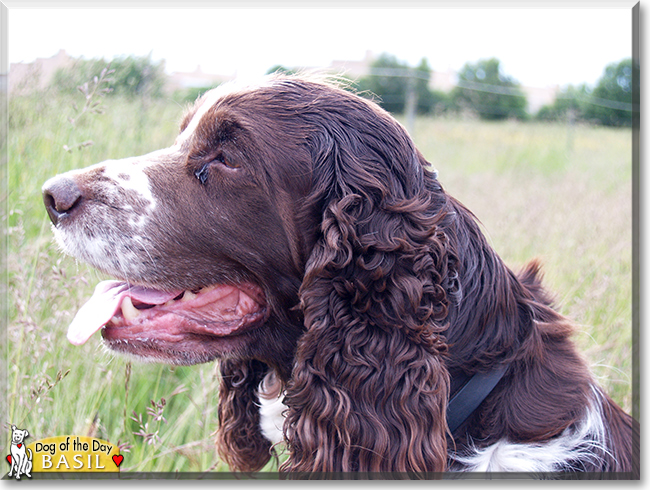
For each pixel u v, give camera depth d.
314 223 0.64
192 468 0.79
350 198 0.63
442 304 0.63
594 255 1.09
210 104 0.67
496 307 0.65
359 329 0.62
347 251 0.62
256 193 0.65
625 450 0.65
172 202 0.66
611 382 0.84
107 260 0.66
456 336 0.64
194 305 0.68
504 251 1.07
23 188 0.91
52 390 0.78
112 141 1.01
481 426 0.63
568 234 1.19
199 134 0.66
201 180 0.66
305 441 0.63
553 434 0.63
